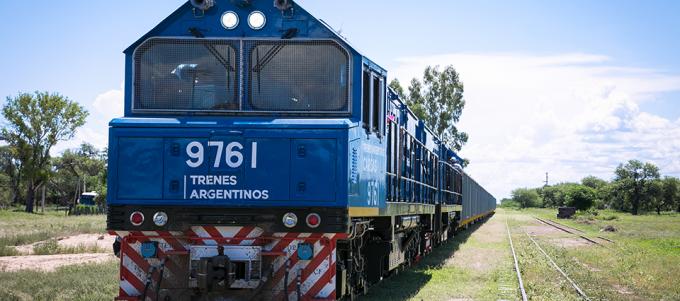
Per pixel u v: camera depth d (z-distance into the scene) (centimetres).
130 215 831
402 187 1392
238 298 843
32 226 4150
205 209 834
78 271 1522
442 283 1523
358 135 892
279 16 891
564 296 1359
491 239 3253
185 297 842
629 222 6384
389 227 1232
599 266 2022
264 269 834
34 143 7481
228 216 832
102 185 8844
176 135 830
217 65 888
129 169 830
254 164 827
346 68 891
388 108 1195
